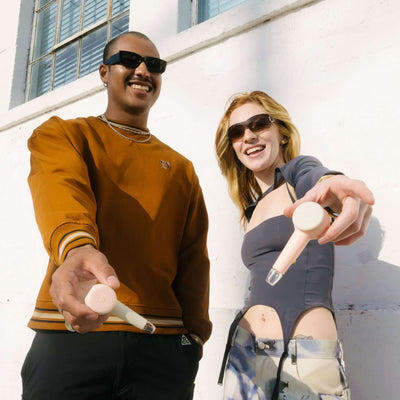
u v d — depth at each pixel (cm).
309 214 69
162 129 277
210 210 243
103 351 112
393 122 188
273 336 121
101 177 128
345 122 202
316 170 110
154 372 120
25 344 303
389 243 177
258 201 152
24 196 351
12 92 418
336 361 116
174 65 281
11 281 339
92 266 72
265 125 160
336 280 186
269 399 117
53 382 110
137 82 150
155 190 136
